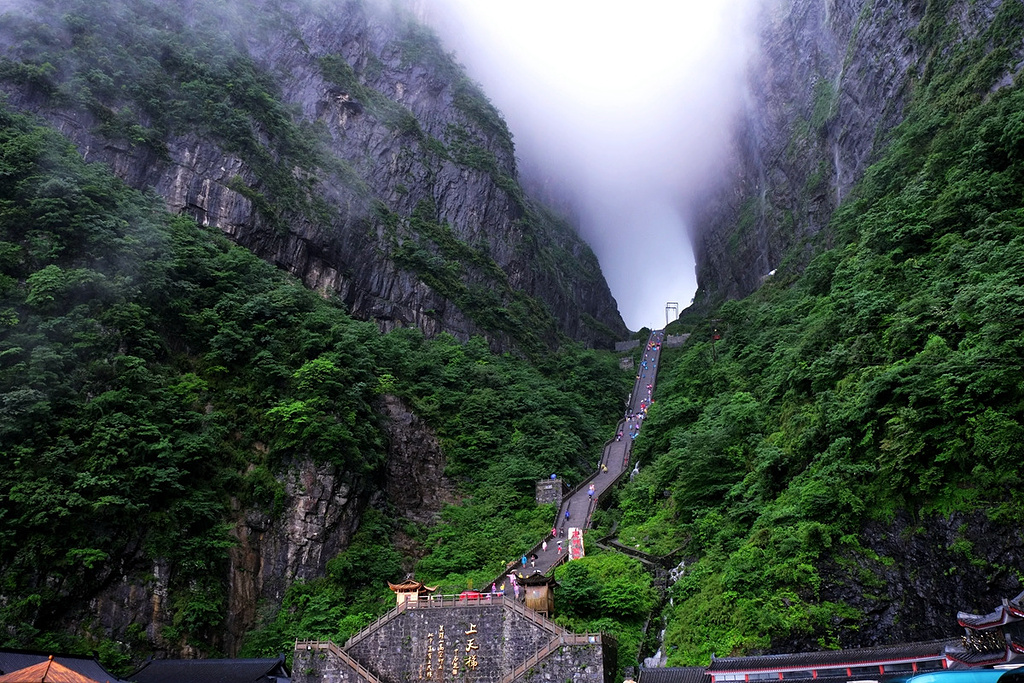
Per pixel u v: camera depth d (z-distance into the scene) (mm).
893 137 81188
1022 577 34469
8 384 51438
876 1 99625
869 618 38094
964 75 72812
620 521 61188
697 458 55188
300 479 58906
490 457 73250
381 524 61531
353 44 120875
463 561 60062
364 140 108125
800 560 41094
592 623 45344
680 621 44219
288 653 50938
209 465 56656
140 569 49719
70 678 30625
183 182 81312
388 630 42562
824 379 52969
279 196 87938
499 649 40938
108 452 51250
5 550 46062
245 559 54906
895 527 39938
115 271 62312
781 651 38375
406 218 104938
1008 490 36438
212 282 71188
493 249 114438
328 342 69188
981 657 30000
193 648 49031
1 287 55969
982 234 52281
